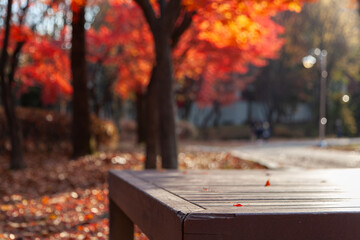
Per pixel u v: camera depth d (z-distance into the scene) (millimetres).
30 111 18766
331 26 41250
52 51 16047
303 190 2490
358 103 48594
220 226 1577
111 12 18734
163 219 1960
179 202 1993
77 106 15664
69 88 20047
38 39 15508
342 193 2334
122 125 38531
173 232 1750
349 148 23000
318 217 1599
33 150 18094
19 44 13148
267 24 14242
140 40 17547
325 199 2072
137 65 19984
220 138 46312
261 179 3234
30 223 6547
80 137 15641
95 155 15766
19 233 5980
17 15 12812
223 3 8344
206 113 58562
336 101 47781
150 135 11406
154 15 8758
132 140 35594
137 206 2660
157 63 8758
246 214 1580
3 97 13031
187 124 40750
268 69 45938
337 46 41906
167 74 8703
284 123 53781
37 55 16438
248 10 9008
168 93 8688
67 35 17734
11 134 12953
